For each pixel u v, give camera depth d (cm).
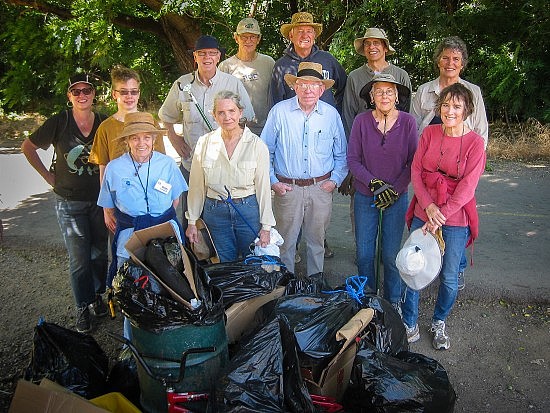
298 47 477
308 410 255
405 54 1193
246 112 482
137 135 343
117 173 349
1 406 331
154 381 279
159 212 356
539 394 346
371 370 279
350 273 498
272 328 278
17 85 1378
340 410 272
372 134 394
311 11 1133
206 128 470
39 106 1477
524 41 1110
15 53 1288
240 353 269
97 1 1007
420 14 1112
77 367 312
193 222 399
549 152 941
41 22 1143
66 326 432
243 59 535
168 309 265
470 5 1125
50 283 507
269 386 261
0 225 486
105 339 412
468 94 346
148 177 351
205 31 1164
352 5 1144
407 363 296
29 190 804
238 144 384
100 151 390
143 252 302
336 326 299
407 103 438
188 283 279
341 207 693
